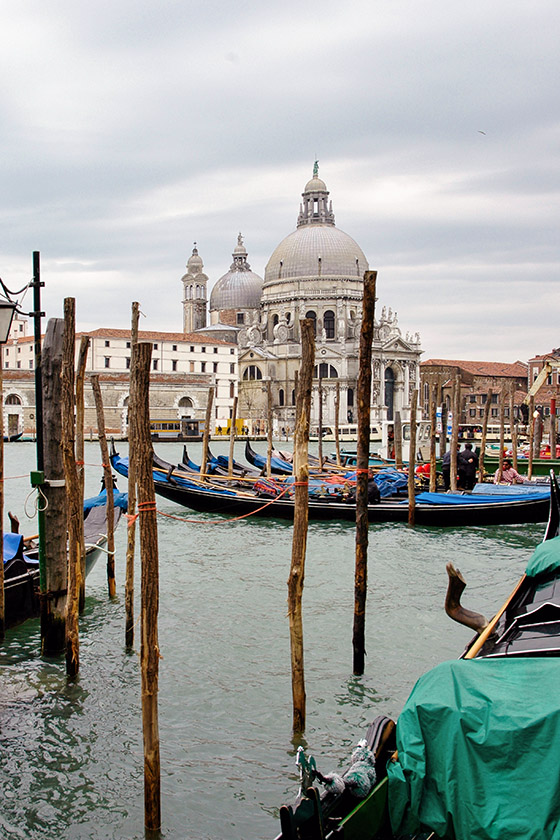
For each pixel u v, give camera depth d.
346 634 14.98
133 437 14.91
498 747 6.26
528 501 26.88
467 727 6.43
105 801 9.35
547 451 50.06
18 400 100.25
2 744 10.61
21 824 8.91
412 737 6.69
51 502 13.43
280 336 122.19
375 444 94.06
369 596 17.81
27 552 17.39
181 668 13.24
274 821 8.93
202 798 9.35
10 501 35.62
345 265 124.00
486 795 6.28
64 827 8.88
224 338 135.38
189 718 11.39
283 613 16.50
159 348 115.25
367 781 7.00
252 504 29.31
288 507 29.27
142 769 10.08
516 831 6.11
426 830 6.75
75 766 10.10
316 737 10.82
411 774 6.61
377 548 23.92
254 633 15.11
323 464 38.31
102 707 11.73
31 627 15.35
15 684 12.52
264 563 21.84
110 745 10.63
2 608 14.29
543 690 6.64
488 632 9.95
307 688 12.42
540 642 8.99
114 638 14.80
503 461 32.91
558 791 6.08
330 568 21.06
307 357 11.86
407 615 16.28
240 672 13.08
